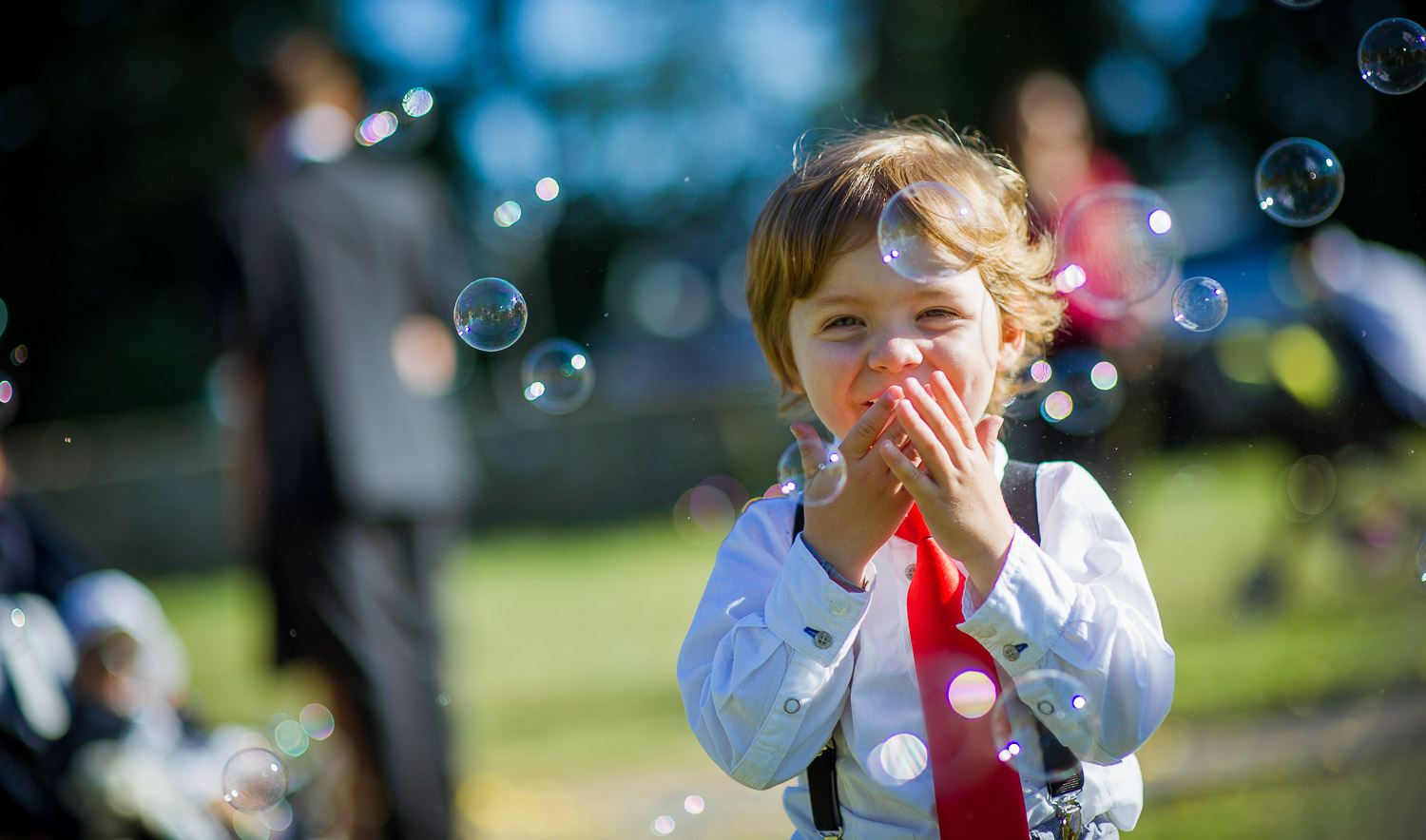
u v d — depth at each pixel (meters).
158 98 14.06
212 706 4.32
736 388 9.94
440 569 3.14
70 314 14.32
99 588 2.69
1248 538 4.45
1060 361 2.87
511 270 10.27
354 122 3.34
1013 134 3.12
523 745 3.60
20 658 2.51
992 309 1.52
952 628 1.42
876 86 10.73
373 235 3.17
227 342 3.12
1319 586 3.97
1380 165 6.86
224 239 3.11
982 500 1.36
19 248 14.02
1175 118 9.17
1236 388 4.00
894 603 1.49
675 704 3.88
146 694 2.66
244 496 3.14
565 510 9.43
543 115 14.68
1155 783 2.58
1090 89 9.03
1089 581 1.49
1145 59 9.23
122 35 13.94
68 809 2.48
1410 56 2.11
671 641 4.86
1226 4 8.78
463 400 10.64
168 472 9.28
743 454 9.30
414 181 3.34
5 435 11.87
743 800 2.98
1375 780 2.37
